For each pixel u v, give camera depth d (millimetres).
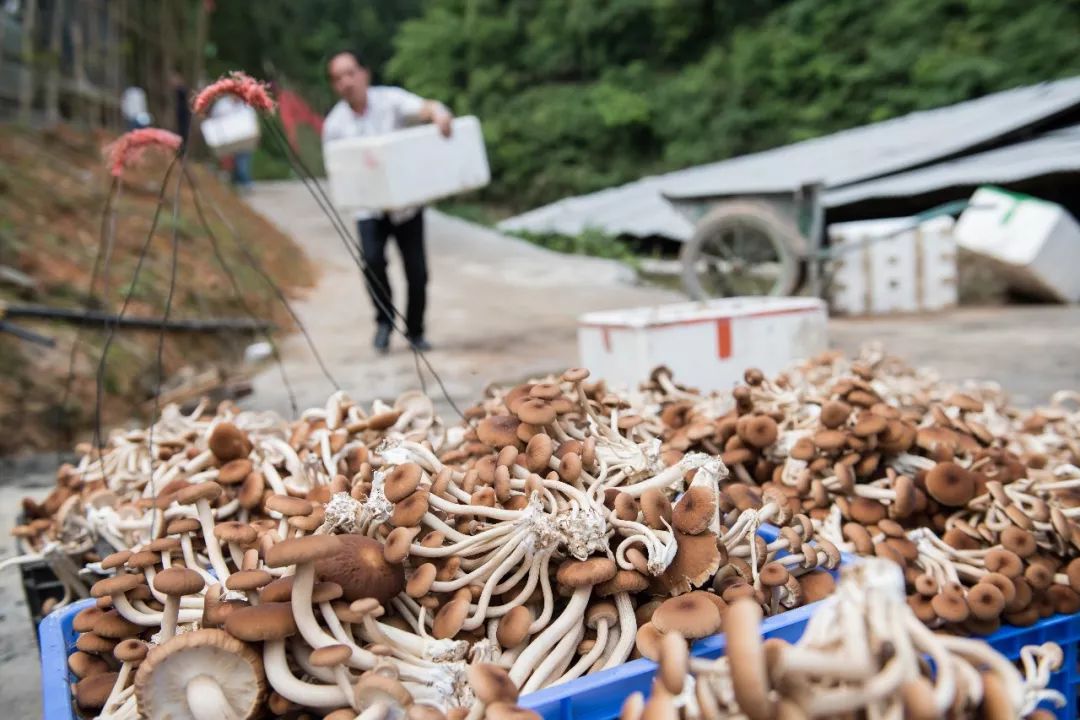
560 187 28531
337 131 6238
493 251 14500
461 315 9172
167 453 2166
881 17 24516
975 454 1876
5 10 10992
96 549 1982
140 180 10250
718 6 27922
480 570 1300
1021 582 1481
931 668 1007
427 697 1114
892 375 2965
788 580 1368
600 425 1734
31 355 5082
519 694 1169
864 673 781
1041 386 5211
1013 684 876
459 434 2125
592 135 28312
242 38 30781
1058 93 14594
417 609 1297
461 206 26953
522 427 1535
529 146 29062
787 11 26531
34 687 2219
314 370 6320
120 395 5285
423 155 5906
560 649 1235
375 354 6836
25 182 8188
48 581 2203
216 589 1266
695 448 2131
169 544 1456
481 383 5598
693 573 1292
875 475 1864
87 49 12945
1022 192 11055
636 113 27125
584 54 30172
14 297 5781
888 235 7816
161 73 16562
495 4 31969
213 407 4410
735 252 8406
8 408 4703
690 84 26797
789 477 1880
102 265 7188
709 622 1162
